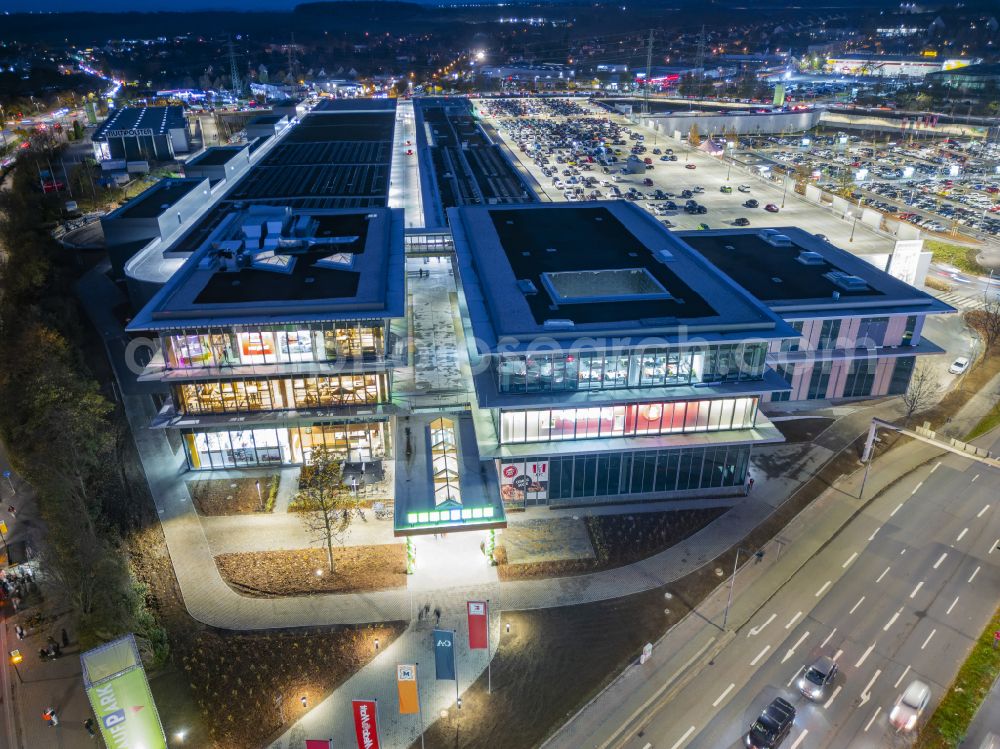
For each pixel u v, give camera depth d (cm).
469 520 8669
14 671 7544
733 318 9675
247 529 9550
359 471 10581
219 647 7800
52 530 8644
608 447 9375
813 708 7181
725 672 7588
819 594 8594
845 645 7906
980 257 19500
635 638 7975
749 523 9738
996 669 7612
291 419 10062
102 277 18050
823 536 9525
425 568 8900
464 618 8194
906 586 8725
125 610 7688
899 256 15012
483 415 10181
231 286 10750
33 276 15925
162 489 10312
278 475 10600
